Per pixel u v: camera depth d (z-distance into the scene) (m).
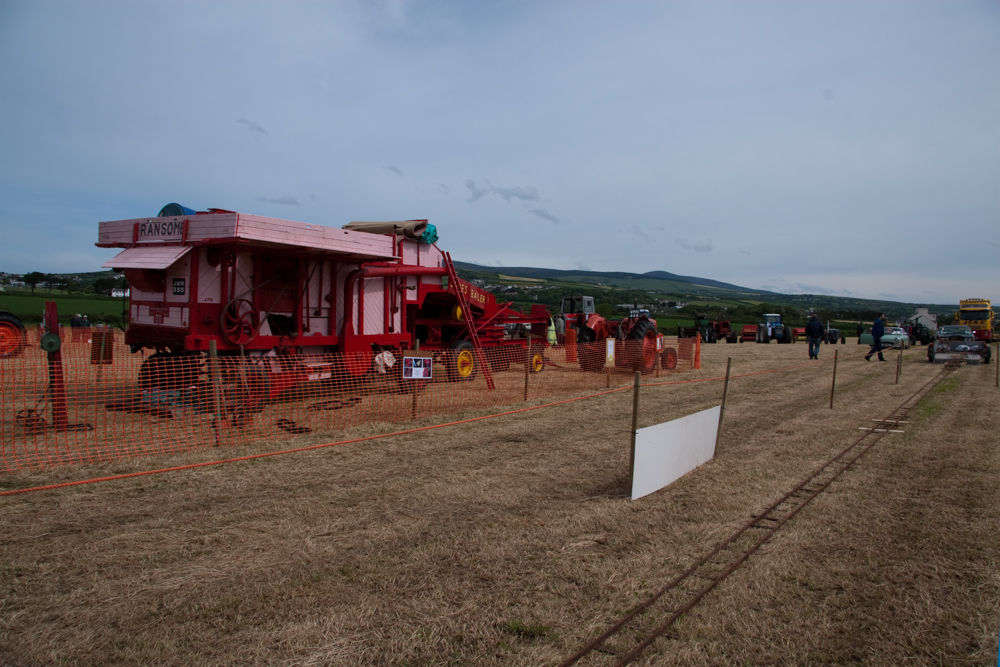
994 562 3.92
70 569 3.72
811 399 11.27
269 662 2.79
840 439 7.68
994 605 3.37
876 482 5.73
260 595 3.42
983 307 36.16
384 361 11.10
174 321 8.85
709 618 3.19
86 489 5.21
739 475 5.95
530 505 4.99
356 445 6.99
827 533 4.41
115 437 7.09
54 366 7.20
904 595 3.49
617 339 16.45
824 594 3.50
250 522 4.53
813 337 21.22
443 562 3.87
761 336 35.84
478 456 6.58
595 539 4.25
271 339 9.54
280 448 6.69
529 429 8.05
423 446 6.99
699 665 2.79
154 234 9.04
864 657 2.87
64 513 4.64
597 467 6.18
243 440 7.09
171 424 7.82
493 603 3.34
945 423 8.82
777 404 10.60
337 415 8.83
